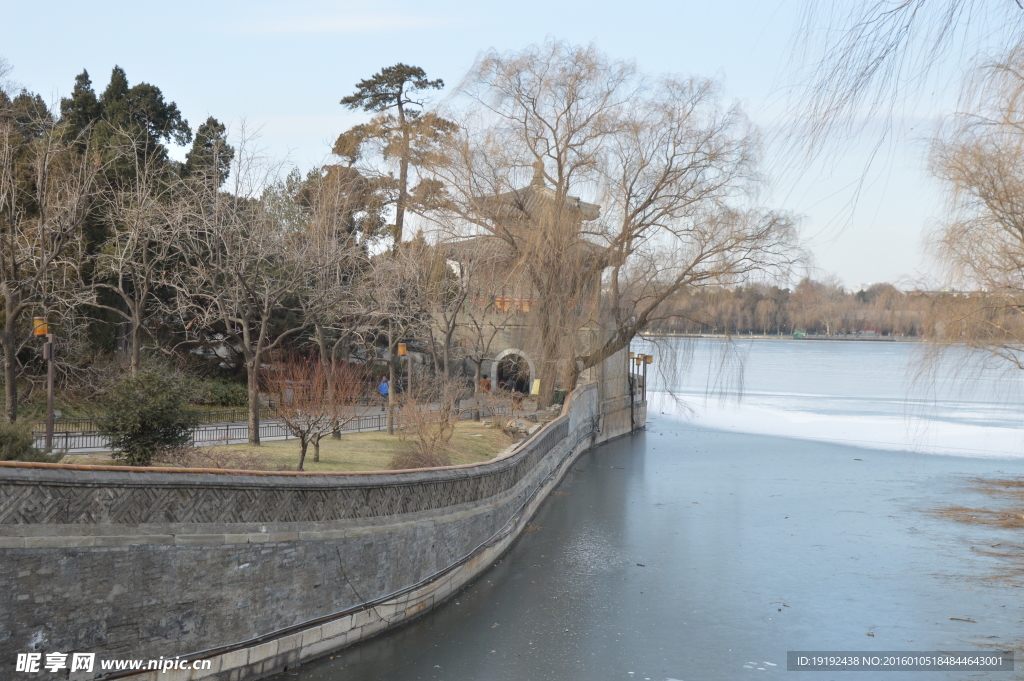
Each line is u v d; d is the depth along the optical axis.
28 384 34.62
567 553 26.81
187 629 13.54
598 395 57.12
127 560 12.62
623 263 42.50
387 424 34.16
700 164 41.59
